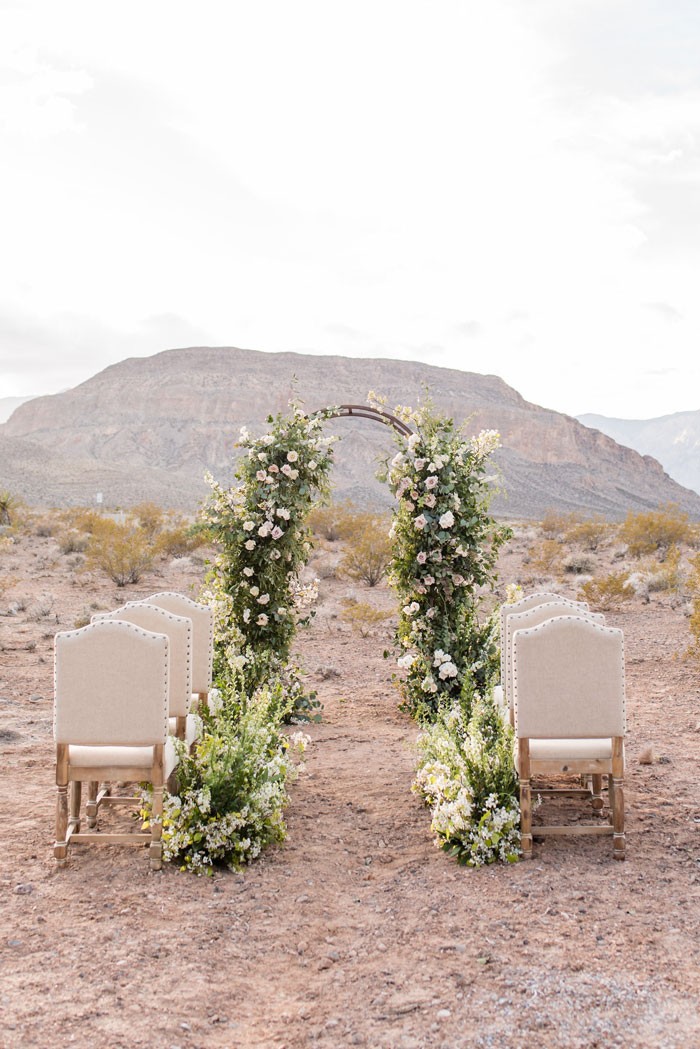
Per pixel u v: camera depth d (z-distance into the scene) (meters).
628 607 16.39
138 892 4.49
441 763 5.51
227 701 6.54
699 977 3.54
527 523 47.28
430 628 8.53
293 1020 3.31
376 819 5.75
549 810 5.80
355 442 195.62
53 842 5.17
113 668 4.76
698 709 8.77
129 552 19.14
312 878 4.73
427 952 3.83
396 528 8.66
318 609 15.95
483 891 4.48
